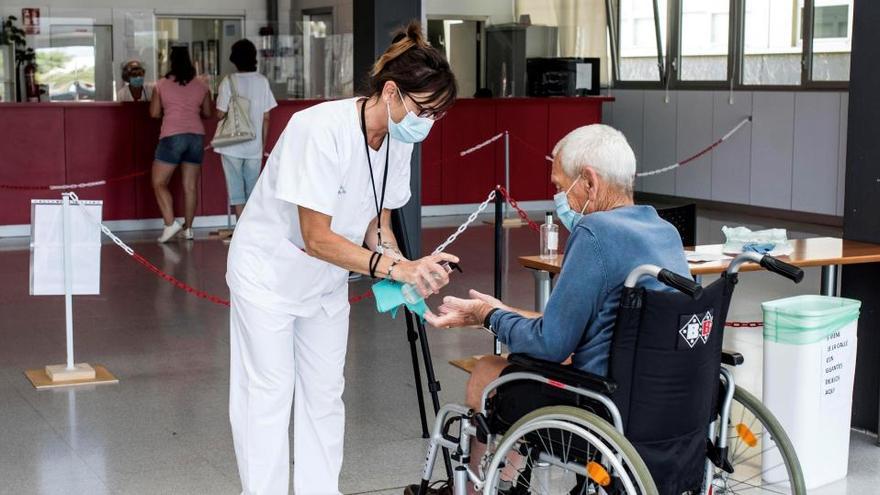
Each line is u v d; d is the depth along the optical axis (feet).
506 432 9.97
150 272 28.02
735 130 39.96
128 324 22.45
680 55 42.52
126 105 34.83
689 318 9.45
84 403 17.08
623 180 9.98
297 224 10.81
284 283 10.93
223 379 18.51
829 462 13.57
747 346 20.56
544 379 9.72
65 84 41.14
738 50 39.78
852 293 15.57
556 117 41.14
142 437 15.47
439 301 24.57
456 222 37.68
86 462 14.43
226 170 33.19
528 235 34.58
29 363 19.45
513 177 40.73
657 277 9.07
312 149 10.24
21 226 33.99
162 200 32.63
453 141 39.60
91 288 18.24
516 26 47.11
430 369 14.02
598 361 9.69
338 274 11.28
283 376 11.14
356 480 13.80
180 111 32.24
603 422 9.21
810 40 36.81
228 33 46.70
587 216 9.85
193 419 16.30
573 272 9.66
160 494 13.32
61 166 34.35
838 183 36.17
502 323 10.28
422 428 15.56
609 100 41.83
